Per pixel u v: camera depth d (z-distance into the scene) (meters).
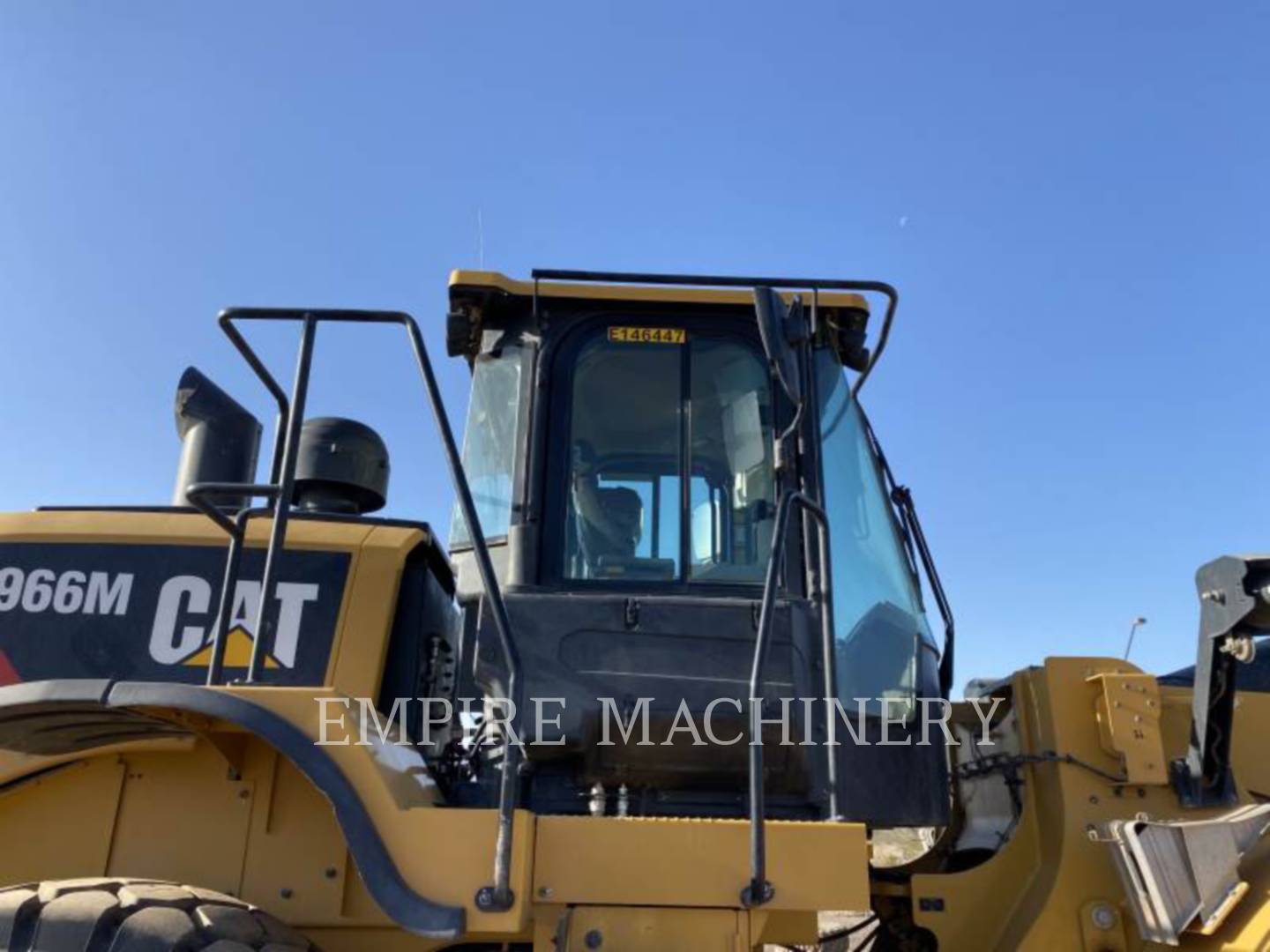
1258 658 3.90
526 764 2.98
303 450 3.90
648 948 2.43
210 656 3.10
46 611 3.12
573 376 3.37
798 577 3.14
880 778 3.14
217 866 2.79
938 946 3.26
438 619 3.60
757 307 2.98
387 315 2.96
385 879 2.34
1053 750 3.31
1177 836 2.92
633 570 3.16
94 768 2.89
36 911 2.28
